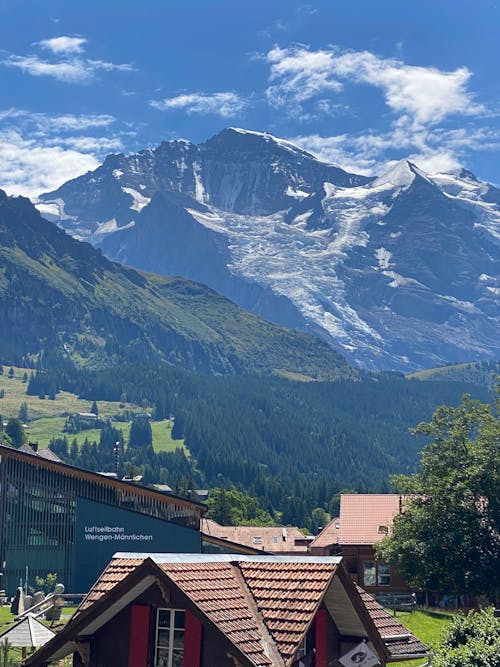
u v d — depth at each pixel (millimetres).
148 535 71812
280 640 23703
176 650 24141
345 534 88062
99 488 72062
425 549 65125
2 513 71375
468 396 69375
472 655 28875
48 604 47219
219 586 24875
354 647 27297
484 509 66688
